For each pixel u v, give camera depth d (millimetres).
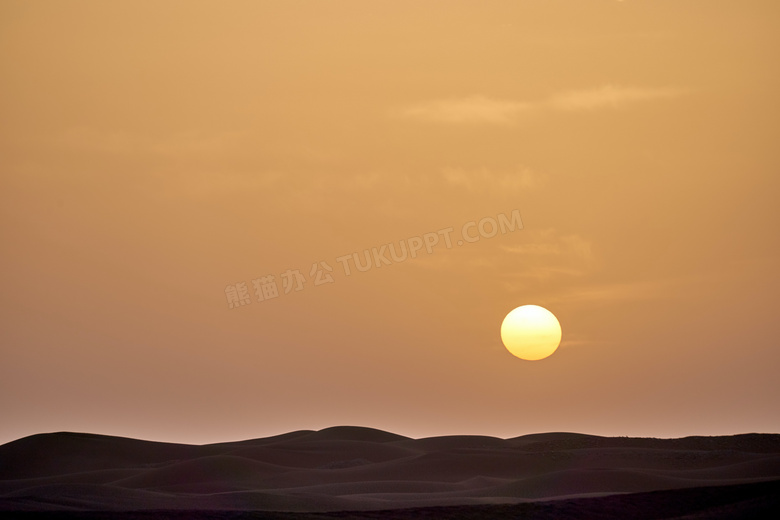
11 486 165125
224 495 113125
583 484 125562
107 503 103562
